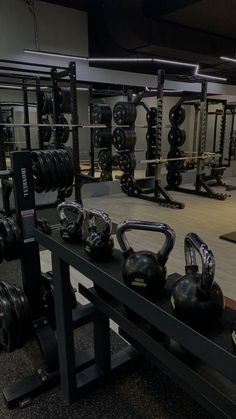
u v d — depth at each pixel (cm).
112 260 124
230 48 780
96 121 662
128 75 884
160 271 100
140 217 516
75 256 130
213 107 1050
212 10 592
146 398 166
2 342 199
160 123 553
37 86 546
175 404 162
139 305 100
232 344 77
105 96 980
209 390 89
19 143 902
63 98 525
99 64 834
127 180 664
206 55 741
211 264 85
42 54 684
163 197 629
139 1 565
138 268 99
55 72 518
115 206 589
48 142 693
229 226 464
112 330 222
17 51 725
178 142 670
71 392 162
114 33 635
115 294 110
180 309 86
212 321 85
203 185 667
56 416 156
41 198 574
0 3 686
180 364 97
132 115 596
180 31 671
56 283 150
